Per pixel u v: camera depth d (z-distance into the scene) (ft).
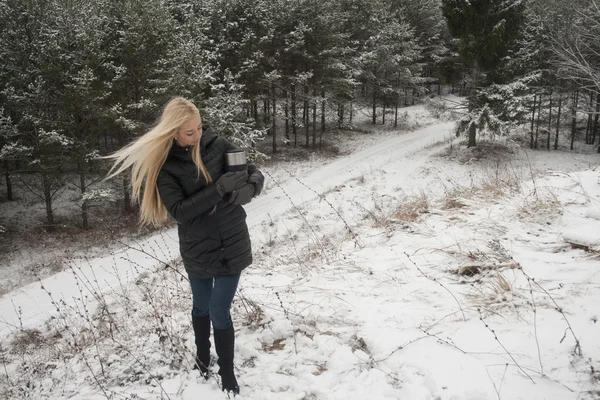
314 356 9.90
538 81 99.40
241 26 95.25
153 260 48.01
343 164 97.14
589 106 94.02
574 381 7.53
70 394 9.70
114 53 68.13
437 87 198.80
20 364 13.64
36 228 65.98
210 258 8.50
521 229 15.28
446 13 90.68
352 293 12.59
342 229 28.84
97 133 65.92
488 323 9.87
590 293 10.14
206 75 68.85
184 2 96.17
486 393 7.57
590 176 20.52
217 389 9.11
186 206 7.80
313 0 98.02
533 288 10.93
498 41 85.97
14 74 66.13
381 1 151.94
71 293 40.14
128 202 71.87
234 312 12.49
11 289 47.50
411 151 106.52
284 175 88.79
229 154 8.11
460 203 20.34
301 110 127.85
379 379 8.57
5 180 80.53
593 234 12.73
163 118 7.83
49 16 64.69
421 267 13.58
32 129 63.93
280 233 48.44
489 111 90.27
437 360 8.78
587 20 56.59
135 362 10.48
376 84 136.98
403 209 21.54
